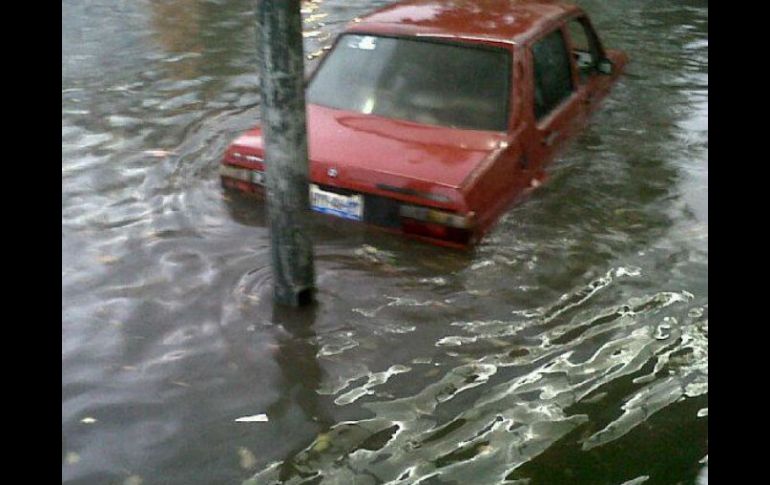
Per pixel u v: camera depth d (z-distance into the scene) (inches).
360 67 227.3
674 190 235.6
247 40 400.5
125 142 267.6
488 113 213.2
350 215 197.5
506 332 171.9
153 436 142.8
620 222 216.2
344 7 482.0
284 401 151.3
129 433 143.3
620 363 163.6
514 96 215.6
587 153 254.4
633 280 191.5
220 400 151.3
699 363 163.9
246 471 135.6
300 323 172.9
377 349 165.8
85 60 355.6
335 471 135.8
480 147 202.7
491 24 235.8
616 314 179.3
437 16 240.8
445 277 187.6
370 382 156.6
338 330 171.0
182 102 310.3
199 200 224.7
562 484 134.3
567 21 262.7
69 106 297.9
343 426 145.6
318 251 194.5
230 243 202.7
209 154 259.3
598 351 167.2
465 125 211.9
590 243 205.0
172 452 139.3
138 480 133.6
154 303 179.0
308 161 169.9
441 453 140.0
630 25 446.0
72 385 154.0
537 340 169.9
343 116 217.6
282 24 157.2
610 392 155.6
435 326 173.2
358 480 134.0
